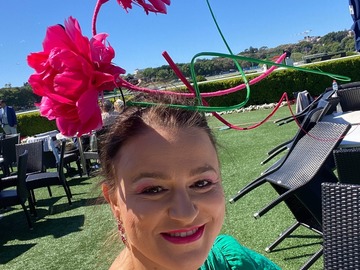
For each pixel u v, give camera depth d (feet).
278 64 2.92
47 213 19.99
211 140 3.18
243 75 2.94
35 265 13.61
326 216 6.23
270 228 13.20
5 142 27.58
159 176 2.92
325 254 6.17
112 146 3.10
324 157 10.23
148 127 3.00
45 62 2.52
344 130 10.58
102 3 2.85
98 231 15.46
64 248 14.66
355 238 6.00
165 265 2.95
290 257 11.14
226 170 21.22
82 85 2.49
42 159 23.70
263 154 23.75
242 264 4.16
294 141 12.01
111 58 2.64
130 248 3.18
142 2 2.92
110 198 3.39
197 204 2.97
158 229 2.92
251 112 47.62
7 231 18.11
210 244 3.07
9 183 21.38
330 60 56.75
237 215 14.73
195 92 2.95
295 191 9.80
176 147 2.96
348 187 6.10
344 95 19.89
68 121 2.57
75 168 32.32
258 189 17.31
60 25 2.53
